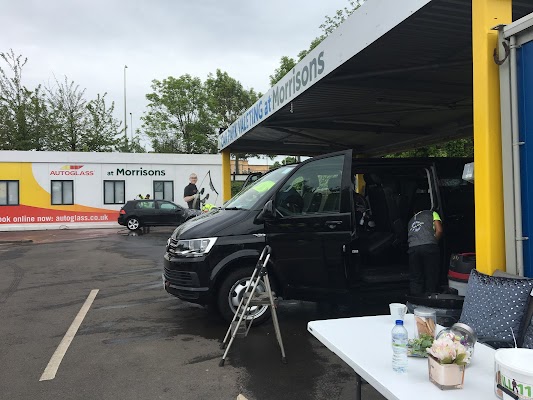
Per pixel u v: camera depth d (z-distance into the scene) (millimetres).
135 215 20875
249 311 5383
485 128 3305
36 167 23719
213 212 6105
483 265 3324
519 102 3150
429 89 7098
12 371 4246
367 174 6102
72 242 16250
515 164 3146
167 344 4945
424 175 5988
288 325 5539
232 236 5305
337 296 5133
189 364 4348
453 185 5766
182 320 5902
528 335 2539
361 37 4820
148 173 25297
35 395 3732
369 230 6184
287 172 5828
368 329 2809
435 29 4727
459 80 6668
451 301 3830
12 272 9836
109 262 11195
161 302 6941
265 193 5609
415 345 2410
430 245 5055
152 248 14156
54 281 8750
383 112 8516
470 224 5703
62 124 36156
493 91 3295
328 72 5586
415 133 10359
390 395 1964
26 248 14492
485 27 3297
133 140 44344
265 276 4492
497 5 3314
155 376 4082
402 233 5891
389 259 5945
